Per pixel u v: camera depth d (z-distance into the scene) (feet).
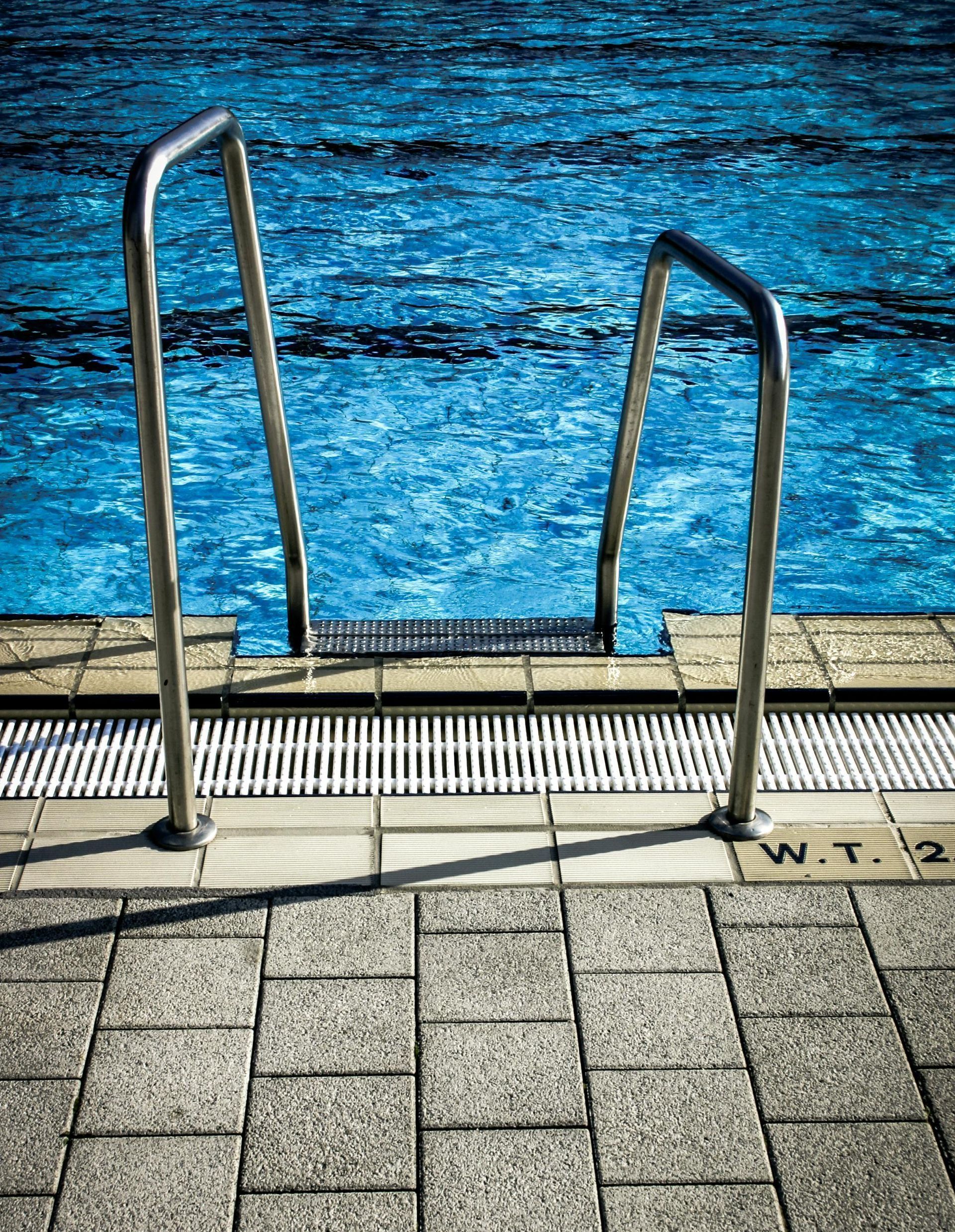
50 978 6.31
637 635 10.36
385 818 7.61
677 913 6.84
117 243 20.65
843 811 7.77
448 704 8.66
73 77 29.09
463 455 14.84
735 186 23.35
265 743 8.38
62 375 16.69
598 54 31.78
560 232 21.39
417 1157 5.43
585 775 8.13
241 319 18.30
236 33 33.14
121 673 8.77
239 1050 5.93
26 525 13.30
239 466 14.53
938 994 6.33
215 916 6.74
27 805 7.67
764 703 7.95
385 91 28.68
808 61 31.27
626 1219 5.19
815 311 18.60
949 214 22.11
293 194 22.79
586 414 15.83
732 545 13.07
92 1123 5.56
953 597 12.34
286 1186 5.29
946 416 15.81
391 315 18.47
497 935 6.66
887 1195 5.32
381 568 12.59
